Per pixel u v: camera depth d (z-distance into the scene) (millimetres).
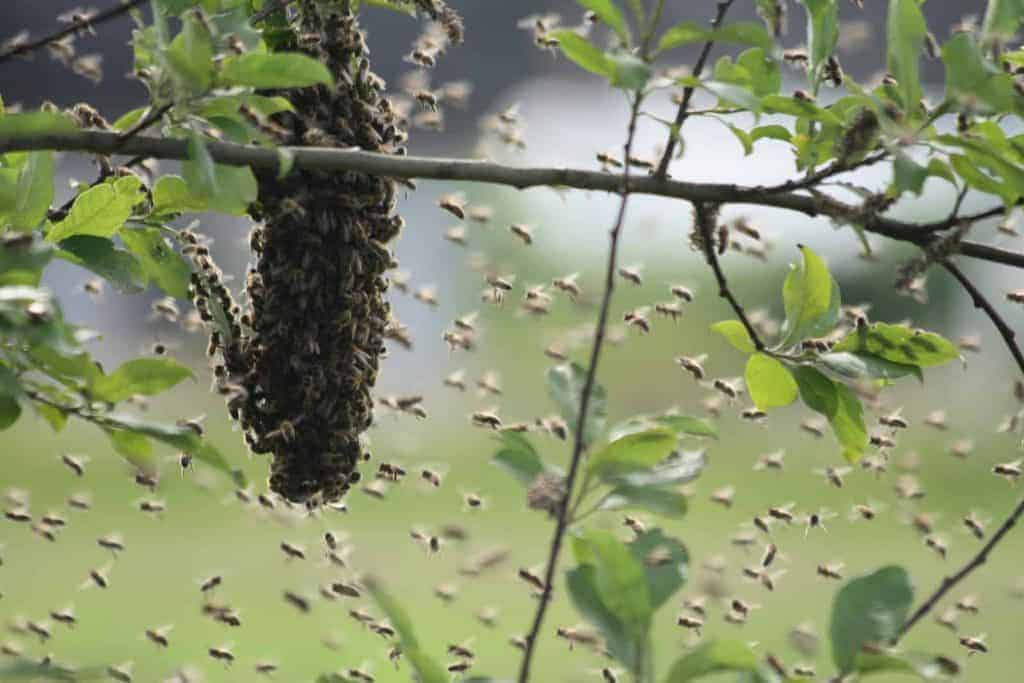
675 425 3766
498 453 3768
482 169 3830
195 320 4090
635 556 3744
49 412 3775
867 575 3752
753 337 3883
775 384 3896
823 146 3840
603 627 3734
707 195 3844
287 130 3885
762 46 3785
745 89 3781
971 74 3801
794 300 3887
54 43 3920
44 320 3732
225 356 3896
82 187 3900
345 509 3934
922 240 3848
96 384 3764
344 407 3896
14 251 3768
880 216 3850
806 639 3799
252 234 3895
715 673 3723
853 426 3887
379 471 4137
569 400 3768
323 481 3898
